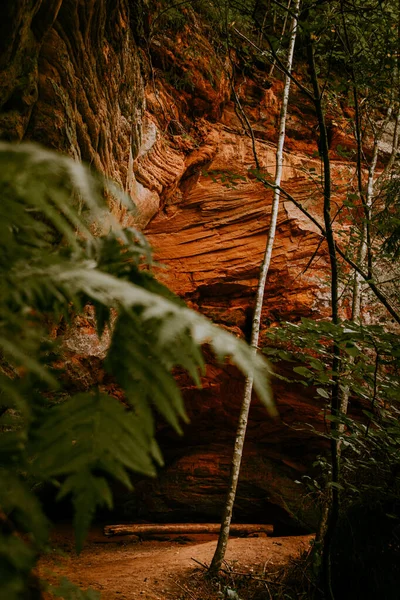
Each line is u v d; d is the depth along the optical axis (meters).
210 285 9.79
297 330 3.73
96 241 0.60
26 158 0.43
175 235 9.91
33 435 0.43
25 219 0.48
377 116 11.11
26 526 0.38
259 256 9.83
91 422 0.43
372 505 5.21
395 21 5.22
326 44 5.87
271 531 9.70
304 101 11.49
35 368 0.42
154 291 0.58
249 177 10.30
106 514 10.34
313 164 10.37
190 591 5.97
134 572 6.48
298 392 9.23
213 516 10.30
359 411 8.84
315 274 9.61
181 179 10.31
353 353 3.38
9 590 0.34
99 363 7.83
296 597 5.85
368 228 5.35
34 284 0.46
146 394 0.45
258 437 10.16
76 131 5.68
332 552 5.87
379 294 4.41
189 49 10.09
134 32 9.08
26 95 4.48
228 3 7.80
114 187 0.52
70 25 5.17
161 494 10.19
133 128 8.25
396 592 5.19
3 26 3.76
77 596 0.61
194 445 10.46
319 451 10.05
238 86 11.27
